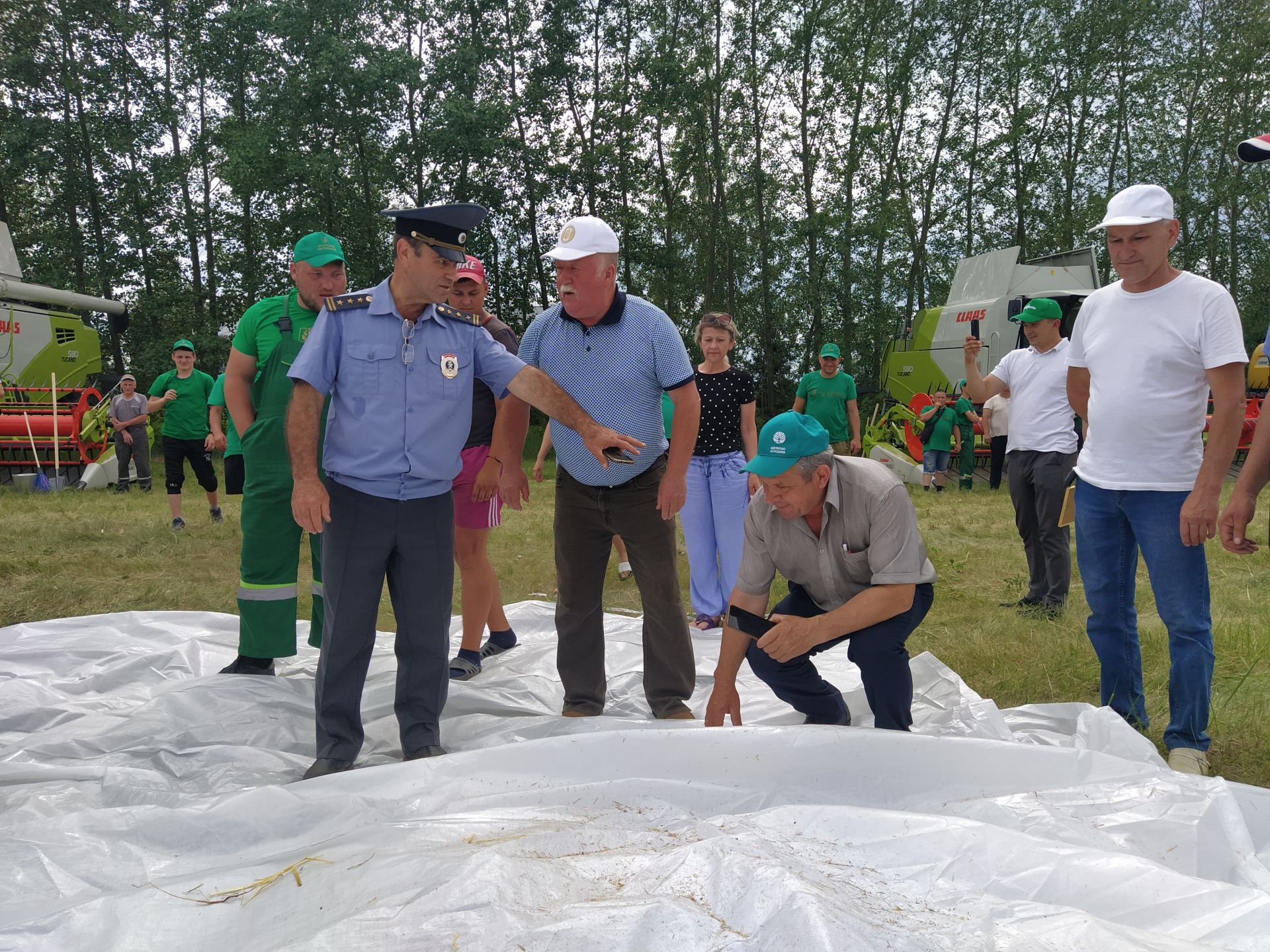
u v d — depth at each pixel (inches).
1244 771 135.5
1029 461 239.1
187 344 407.5
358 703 135.5
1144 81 1238.3
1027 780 109.3
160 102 1157.7
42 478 594.2
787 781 109.7
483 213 129.9
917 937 65.3
